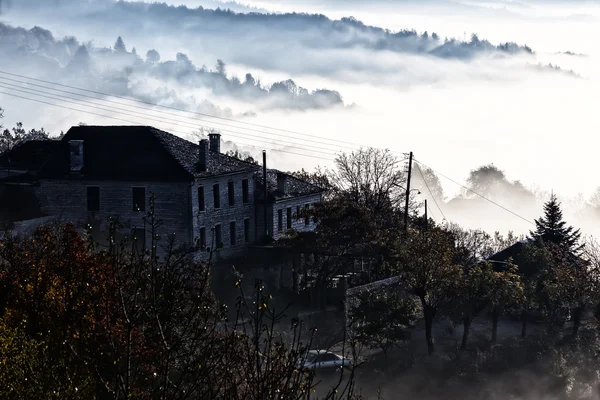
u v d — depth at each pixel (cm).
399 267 9838
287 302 10881
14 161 14212
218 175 12556
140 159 12344
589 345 10175
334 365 8106
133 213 12044
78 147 12294
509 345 9750
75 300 3972
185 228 11931
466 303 9569
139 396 3097
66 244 5338
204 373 2964
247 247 13112
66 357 3178
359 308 8994
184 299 3953
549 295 10600
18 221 11506
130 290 3675
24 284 4744
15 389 3073
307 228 14925
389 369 8556
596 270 10969
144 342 3422
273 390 2834
